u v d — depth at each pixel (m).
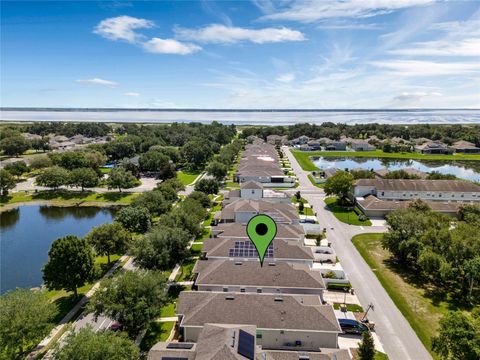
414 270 61.47
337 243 73.88
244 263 52.19
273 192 98.00
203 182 105.69
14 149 182.50
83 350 31.53
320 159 196.50
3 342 36.94
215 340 33.59
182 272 60.66
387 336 43.72
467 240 55.25
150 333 43.91
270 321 40.28
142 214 74.62
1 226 90.69
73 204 109.88
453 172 161.25
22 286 59.22
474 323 36.22
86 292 55.47
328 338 40.25
